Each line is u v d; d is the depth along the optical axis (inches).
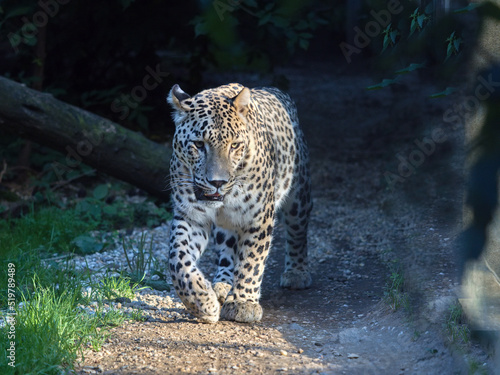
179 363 269.7
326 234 511.8
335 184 641.0
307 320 342.6
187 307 321.7
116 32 712.4
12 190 613.3
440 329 284.7
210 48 749.9
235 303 332.2
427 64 213.3
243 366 264.8
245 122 315.9
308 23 612.7
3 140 677.9
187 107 314.8
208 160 304.3
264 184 329.7
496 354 235.6
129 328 317.1
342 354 283.7
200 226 329.7
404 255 403.2
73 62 772.0
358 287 399.9
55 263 404.5
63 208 542.6
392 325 313.6
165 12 713.0
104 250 463.8
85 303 347.6
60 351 270.7
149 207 555.8
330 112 907.4
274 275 432.5
